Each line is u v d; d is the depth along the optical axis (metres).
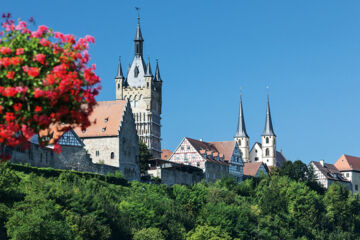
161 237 127.56
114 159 161.62
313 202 191.62
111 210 124.50
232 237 149.62
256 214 166.62
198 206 156.88
